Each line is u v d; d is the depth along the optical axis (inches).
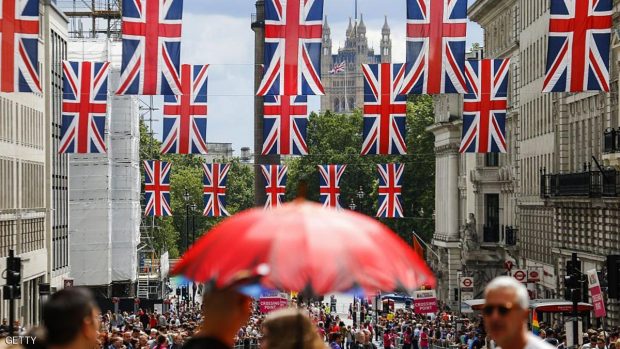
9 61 3501.5
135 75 3705.7
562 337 3604.8
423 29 3769.7
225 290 739.4
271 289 726.5
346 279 726.5
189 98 4943.4
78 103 4894.2
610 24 3430.1
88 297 770.8
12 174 6230.3
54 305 761.6
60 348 760.3
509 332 839.7
